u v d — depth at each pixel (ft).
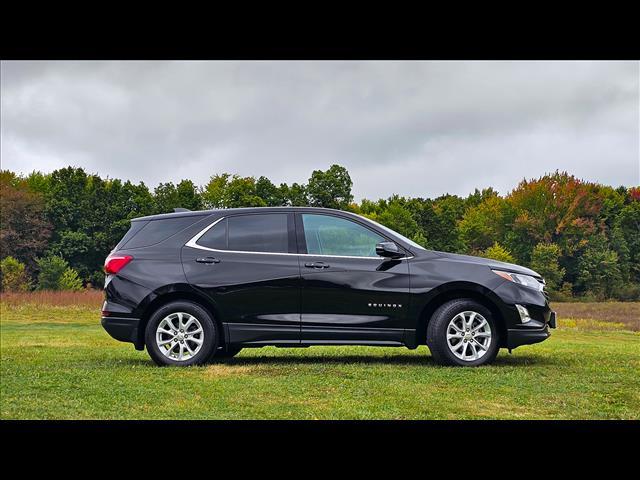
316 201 197.26
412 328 26.89
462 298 27.04
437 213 242.99
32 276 224.53
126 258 27.71
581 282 250.57
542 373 24.90
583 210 254.68
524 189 260.62
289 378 23.73
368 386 22.18
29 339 46.26
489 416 18.24
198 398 20.43
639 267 257.55
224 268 27.22
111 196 237.45
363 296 26.89
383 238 27.63
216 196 242.58
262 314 27.04
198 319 27.04
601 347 38.58
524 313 26.73
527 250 256.52
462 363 26.63
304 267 27.07
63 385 22.63
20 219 228.22
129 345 40.14
